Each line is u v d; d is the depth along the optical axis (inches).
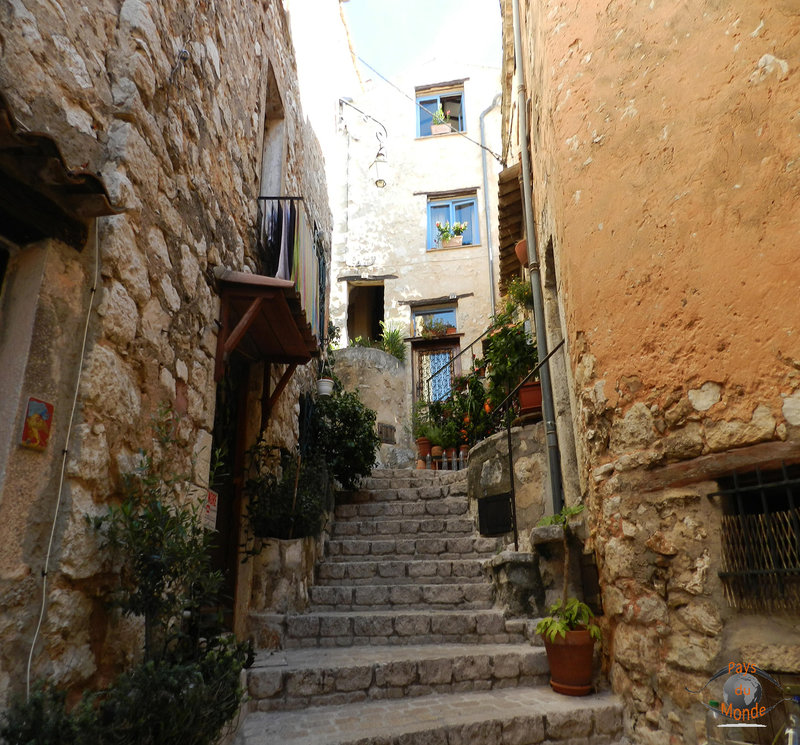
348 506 248.5
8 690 68.9
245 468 180.1
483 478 223.3
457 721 111.8
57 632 76.3
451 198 521.0
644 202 129.9
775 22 111.7
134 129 99.3
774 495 103.9
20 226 78.9
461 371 463.8
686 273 118.6
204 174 137.0
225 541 166.9
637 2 140.2
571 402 163.2
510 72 333.1
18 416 74.7
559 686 131.8
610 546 129.1
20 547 73.0
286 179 227.5
